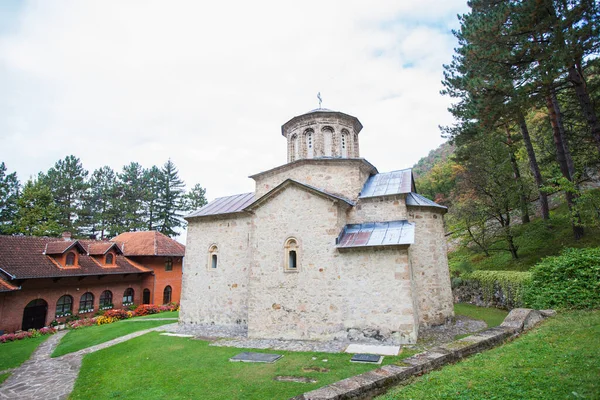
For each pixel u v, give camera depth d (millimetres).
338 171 17750
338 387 7141
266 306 15977
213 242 21000
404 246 13859
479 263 26516
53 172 49781
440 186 51031
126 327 21703
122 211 52062
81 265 27844
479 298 21172
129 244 35656
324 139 20188
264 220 16938
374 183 18375
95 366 14016
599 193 19641
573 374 6570
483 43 16453
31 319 24219
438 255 17031
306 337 14883
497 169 24578
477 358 8617
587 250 13391
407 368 8086
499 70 16422
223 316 19625
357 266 14578
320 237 15500
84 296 27734
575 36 13703
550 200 29391
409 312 13359
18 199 40375
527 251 23672
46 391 11961
